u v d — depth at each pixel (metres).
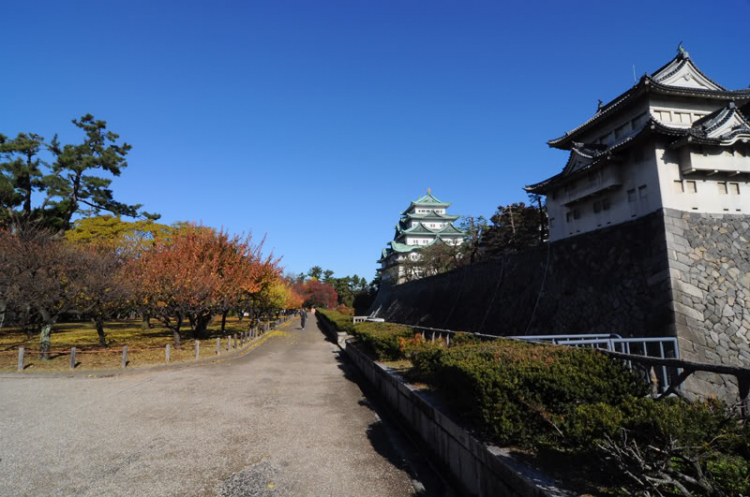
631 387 3.70
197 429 6.36
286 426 6.60
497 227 33.91
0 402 8.16
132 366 12.59
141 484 4.34
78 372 11.60
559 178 21.23
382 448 5.61
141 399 8.46
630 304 11.05
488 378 3.87
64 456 5.14
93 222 28.03
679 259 10.41
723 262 10.76
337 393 9.35
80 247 18.39
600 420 2.88
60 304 15.13
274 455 5.26
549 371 3.84
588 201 19.75
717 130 15.25
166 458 5.11
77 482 4.37
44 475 4.55
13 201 28.70
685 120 18.50
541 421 3.63
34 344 17.66
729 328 9.80
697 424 2.66
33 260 13.51
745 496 2.25
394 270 59.59
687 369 3.33
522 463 3.26
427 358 6.44
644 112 18.59
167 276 15.35
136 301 16.55
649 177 15.44
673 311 9.70
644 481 2.49
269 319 41.25
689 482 2.41
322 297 77.25
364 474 4.70
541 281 15.05
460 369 4.32
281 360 15.20
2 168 28.14
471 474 3.98
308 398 8.74
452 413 4.89
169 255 18.34
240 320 39.59
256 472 4.70
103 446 5.53
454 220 68.62
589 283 12.77
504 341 6.22
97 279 14.46
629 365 4.09
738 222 11.51
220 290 17.88
